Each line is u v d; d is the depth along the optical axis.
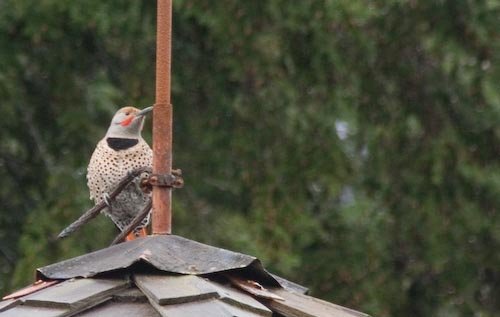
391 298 15.38
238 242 13.82
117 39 14.04
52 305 5.20
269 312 5.27
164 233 5.62
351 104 14.97
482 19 15.19
